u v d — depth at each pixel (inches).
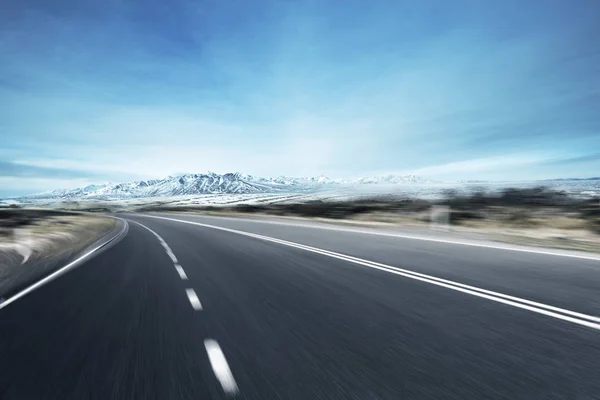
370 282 300.4
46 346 171.8
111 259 462.0
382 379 134.8
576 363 146.4
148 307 236.5
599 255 413.7
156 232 899.4
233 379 136.5
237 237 719.1
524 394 123.9
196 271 365.1
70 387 133.0
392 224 949.2
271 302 243.6
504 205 1058.1
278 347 166.2
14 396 127.6
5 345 173.8
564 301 235.8
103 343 174.2
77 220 1595.7
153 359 155.2
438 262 385.1
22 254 578.2
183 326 197.6
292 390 128.0
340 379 135.2
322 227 914.7
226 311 224.2
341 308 227.3
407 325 193.9
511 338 173.5
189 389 130.0
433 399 121.1
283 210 1689.2
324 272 347.3
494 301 237.9
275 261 418.6
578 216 838.5
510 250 461.7
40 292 287.4
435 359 151.3
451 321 199.3
